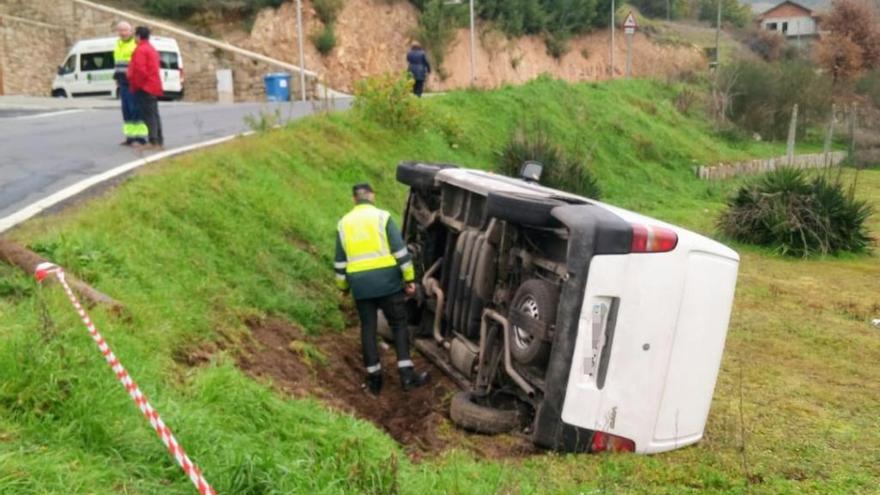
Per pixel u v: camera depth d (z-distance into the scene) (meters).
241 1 37.91
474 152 18.31
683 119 29.47
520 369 6.50
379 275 7.38
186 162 10.19
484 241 7.04
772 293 13.00
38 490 3.67
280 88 31.00
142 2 38.44
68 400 4.43
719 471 6.06
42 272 5.25
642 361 6.14
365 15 39.66
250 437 4.99
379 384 7.44
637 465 5.99
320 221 10.62
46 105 21.97
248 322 7.44
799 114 32.31
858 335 10.73
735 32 65.50
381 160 15.01
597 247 5.91
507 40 46.28
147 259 7.27
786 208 16.75
